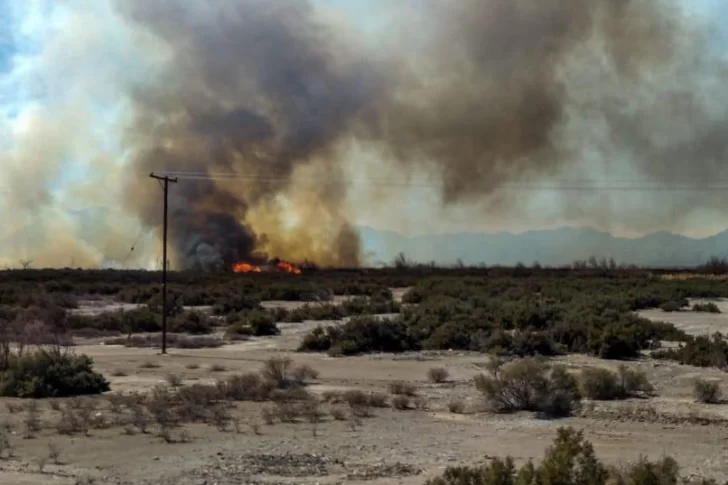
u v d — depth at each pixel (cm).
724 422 1686
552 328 3531
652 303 5997
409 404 1938
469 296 6203
